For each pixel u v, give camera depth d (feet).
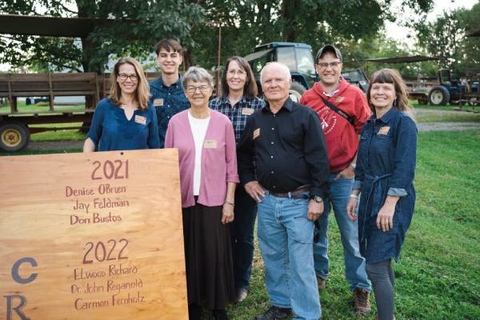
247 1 42.57
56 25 35.65
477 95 56.13
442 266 12.38
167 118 10.80
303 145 8.74
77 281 7.56
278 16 50.65
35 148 31.89
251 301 10.53
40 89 30.12
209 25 48.37
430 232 14.85
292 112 8.72
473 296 10.75
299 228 8.72
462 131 37.63
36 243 7.49
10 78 29.12
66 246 7.59
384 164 8.09
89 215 7.75
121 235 7.81
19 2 38.09
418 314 9.91
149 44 36.40
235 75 10.10
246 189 9.41
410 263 12.48
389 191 7.87
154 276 7.84
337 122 9.62
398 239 8.00
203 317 9.84
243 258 10.57
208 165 8.83
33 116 30.94
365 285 9.96
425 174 23.03
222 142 8.97
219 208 8.97
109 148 9.21
